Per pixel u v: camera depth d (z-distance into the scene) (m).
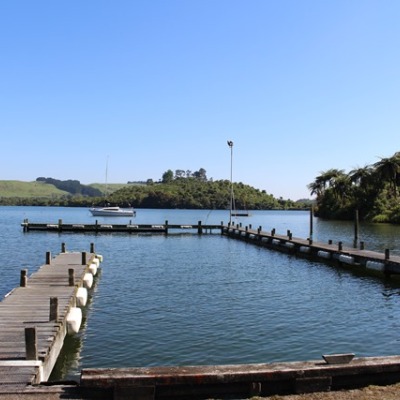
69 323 14.38
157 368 8.79
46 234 58.44
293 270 29.39
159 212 166.75
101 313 17.78
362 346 14.06
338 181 106.44
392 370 9.02
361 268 30.03
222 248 43.34
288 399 8.39
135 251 40.28
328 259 33.09
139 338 14.63
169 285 23.67
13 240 50.38
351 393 8.59
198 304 19.33
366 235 59.25
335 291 22.58
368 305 19.58
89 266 25.75
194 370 8.69
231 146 68.56
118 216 115.56
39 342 11.52
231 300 20.20
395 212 87.88
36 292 17.97
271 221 111.12
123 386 8.27
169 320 16.73
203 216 136.62
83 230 62.12
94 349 13.66
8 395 8.27
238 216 138.50
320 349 13.73
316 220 105.69
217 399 8.45
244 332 15.28
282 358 12.94
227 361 12.69
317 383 8.71
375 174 94.62
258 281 25.20
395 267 25.48
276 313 17.95
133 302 19.67
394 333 15.48
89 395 8.35
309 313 18.05
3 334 12.23
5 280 25.33
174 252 39.69
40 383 9.03
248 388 8.62
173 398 8.48
